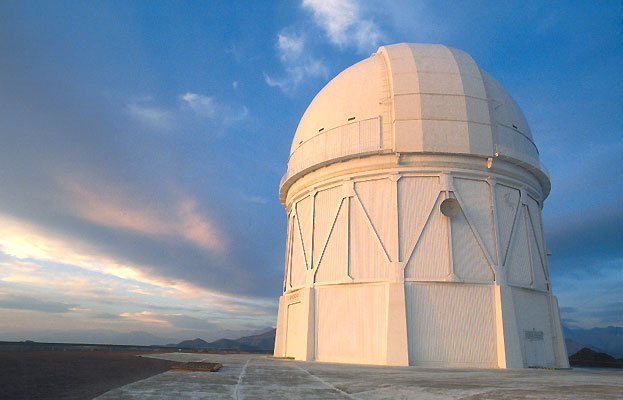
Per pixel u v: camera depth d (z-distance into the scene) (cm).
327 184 3366
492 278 2852
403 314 2705
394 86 3212
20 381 1033
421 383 1306
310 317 3086
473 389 1159
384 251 2923
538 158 3538
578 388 1207
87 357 2178
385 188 3077
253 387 1135
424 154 3053
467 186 3033
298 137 3847
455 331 2714
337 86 3644
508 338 2706
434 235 2906
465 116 3103
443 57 3412
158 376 1351
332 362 2817
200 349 4972
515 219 3103
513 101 3584
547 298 3228
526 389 1169
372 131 3159
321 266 3209
